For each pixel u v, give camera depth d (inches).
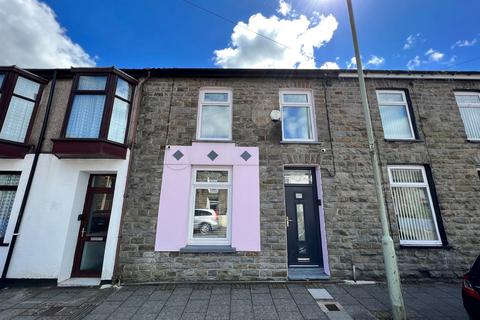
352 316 157.8
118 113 252.7
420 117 274.4
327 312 163.5
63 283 218.2
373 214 241.0
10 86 241.4
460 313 161.3
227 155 251.9
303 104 280.7
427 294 194.2
